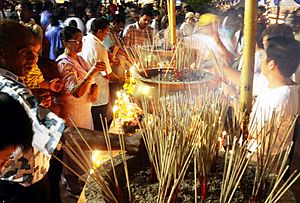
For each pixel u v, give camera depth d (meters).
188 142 1.13
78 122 2.56
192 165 1.29
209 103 1.23
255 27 1.00
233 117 1.22
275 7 5.80
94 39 3.10
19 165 1.37
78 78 2.54
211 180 1.22
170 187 1.06
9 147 1.19
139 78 1.92
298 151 2.74
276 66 1.74
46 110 1.31
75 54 2.60
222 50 2.74
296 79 2.14
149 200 1.13
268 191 1.10
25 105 1.28
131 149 1.33
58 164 1.79
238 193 1.15
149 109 1.39
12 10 6.89
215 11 5.20
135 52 2.89
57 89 2.18
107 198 1.06
